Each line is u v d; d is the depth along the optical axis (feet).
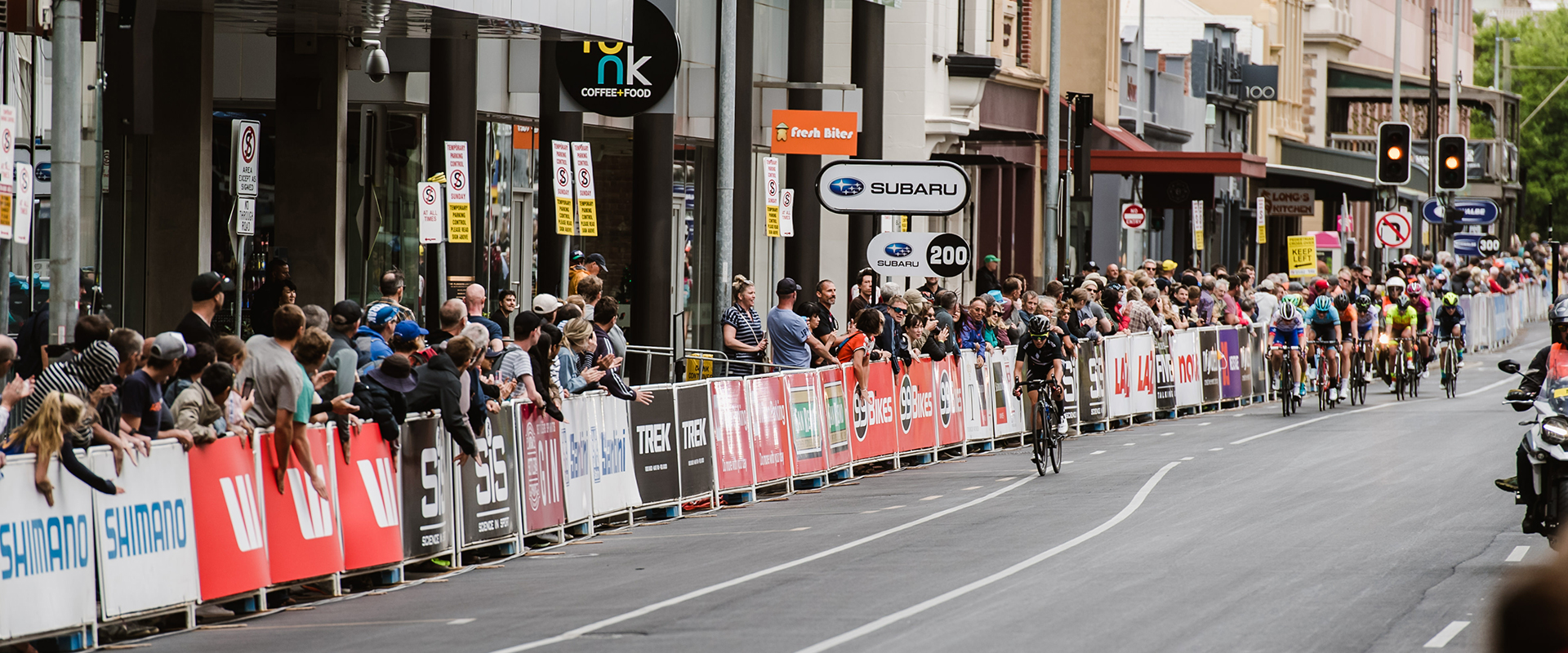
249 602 100.48
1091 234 403.95
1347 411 241.76
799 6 276.00
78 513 86.94
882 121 288.30
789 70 278.05
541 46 206.80
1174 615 90.79
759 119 275.18
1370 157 486.38
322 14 154.71
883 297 186.39
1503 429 205.57
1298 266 327.47
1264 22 577.84
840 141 218.79
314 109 170.19
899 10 299.17
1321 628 86.58
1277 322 236.63
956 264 208.33
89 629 87.51
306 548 104.01
